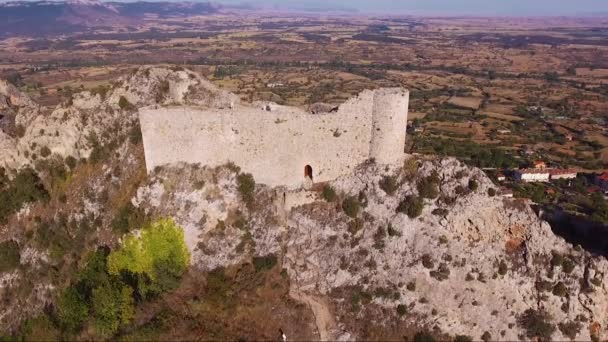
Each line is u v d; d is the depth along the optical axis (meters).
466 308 62.12
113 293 60.69
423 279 63.28
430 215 65.81
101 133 77.50
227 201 70.19
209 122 69.62
